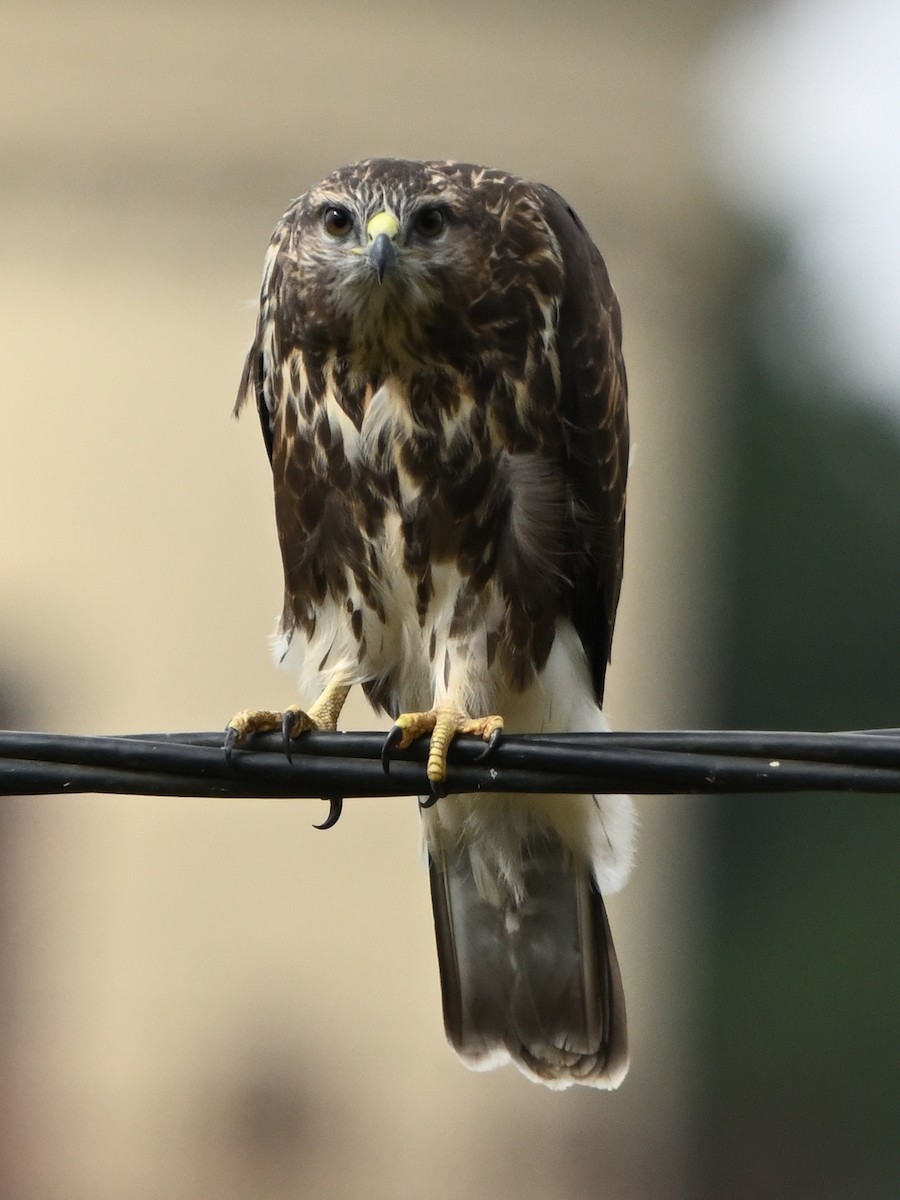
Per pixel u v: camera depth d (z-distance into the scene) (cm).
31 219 1605
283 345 909
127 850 1589
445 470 889
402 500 892
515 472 895
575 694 918
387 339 880
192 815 1587
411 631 917
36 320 1609
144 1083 1574
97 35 1584
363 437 891
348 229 883
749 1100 2242
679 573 1681
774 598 2150
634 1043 1698
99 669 1588
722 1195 2206
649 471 1664
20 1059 1581
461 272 881
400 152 1622
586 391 917
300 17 1588
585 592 934
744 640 2153
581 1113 1619
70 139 1598
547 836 934
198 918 1580
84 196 1606
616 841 936
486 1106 1583
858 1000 2258
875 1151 2225
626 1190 1647
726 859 2317
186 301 1606
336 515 907
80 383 1606
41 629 1592
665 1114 1714
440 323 880
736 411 1872
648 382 1662
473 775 732
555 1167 1608
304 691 942
